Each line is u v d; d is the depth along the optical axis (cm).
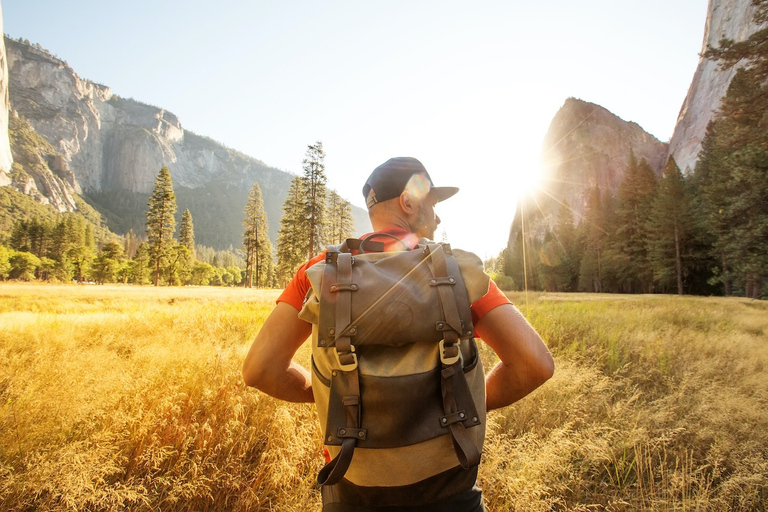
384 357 84
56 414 257
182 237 9219
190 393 306
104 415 258
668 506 219
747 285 3250
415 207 115
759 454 255
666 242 4109
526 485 215
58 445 232
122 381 306
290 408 298
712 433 289
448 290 85
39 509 189
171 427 253
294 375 108
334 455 89
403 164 115
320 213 4275
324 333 83
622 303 1950
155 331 685
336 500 93
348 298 83
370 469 82
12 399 287
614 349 569
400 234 110
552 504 228
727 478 243
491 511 214
